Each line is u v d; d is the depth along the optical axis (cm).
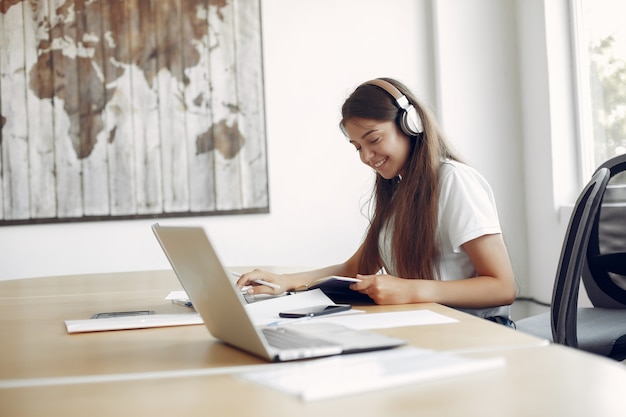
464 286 159
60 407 81
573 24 378
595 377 82
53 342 126
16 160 396
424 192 175
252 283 183
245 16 412
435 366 86
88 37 401
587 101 374
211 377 92
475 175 180
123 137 404
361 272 204
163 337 125
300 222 420
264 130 413
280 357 96
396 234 177
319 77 422
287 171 419
